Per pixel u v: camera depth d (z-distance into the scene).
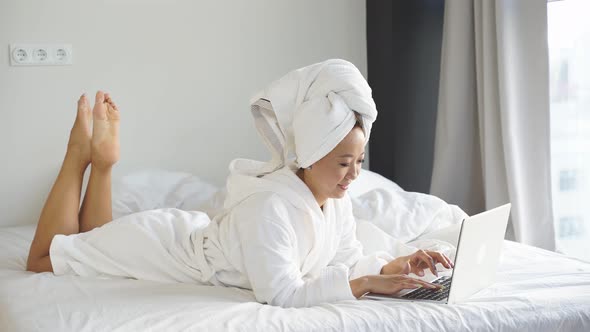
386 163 3.24
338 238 1.77
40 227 2.03
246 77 3.13
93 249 1.83
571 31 2.60
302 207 1.61
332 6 3.26
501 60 2.66
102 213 2.23
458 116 2.92
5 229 2.67
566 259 1.97
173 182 2.86
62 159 2.90
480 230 1.50
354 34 3.31
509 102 2.65
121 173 2.97
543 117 2.62
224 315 1.42
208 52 3.06
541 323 1.46
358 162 1.62
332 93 1.57
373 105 1.59
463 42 2.89
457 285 1.49
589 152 2.57
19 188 2.87
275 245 1.55
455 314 1.44
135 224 1.83
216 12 3.06
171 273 1.75
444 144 2.97
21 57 2.80
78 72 2.89
